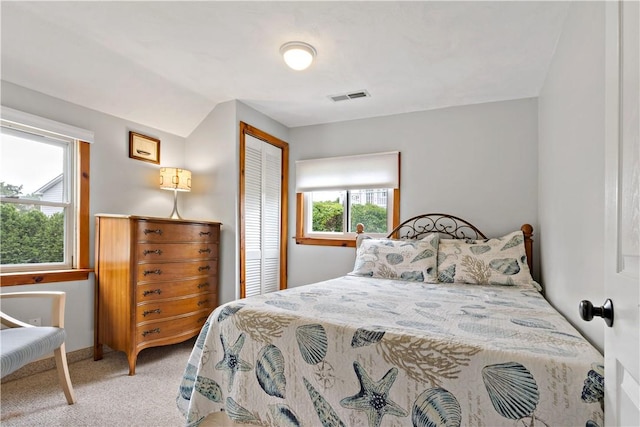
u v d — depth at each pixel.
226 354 1.54
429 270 2.65
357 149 3.65
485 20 1.92
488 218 3.08
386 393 1.17
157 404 1.95
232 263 3.14
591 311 0.80
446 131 3.27
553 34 2.03
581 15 1.55
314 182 3.80
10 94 2.26
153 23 1.99
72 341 2.55
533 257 2.87
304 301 1.75
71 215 2.64
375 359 1.21
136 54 2.35
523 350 1.05
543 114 2.66
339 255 3.65
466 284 2.56
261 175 3.55
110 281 2.55
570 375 0.94
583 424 0.89
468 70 2.53
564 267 1.84
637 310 0.62
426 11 1.84
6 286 2.21
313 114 3.55
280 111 3.46
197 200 3.36
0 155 2.29
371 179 3.52
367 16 1.90
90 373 2.38
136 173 3.05
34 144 2.46
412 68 2.51
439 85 2.79
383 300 1.86
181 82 2.79
